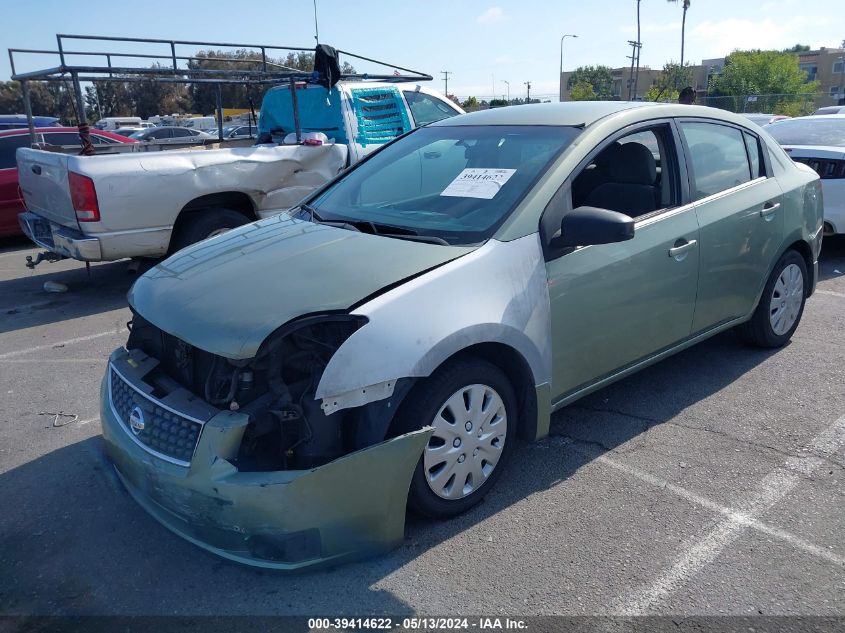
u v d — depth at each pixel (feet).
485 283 10.00
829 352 16.56
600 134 12.07
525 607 8.59
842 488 11.06
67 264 28.35
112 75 22.13
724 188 14.19
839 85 258.57
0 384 15.97
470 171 12.21
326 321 8.92
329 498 8.54
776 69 182.19
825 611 8.46
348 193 13.39
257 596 8.87
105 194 19.89
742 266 14.42
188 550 9.86
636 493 11.00
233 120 75.41
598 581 9.04
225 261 10.68
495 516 10.41
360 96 26.03
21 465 12.32
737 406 13.91
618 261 11.68
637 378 15.33
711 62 265.13
